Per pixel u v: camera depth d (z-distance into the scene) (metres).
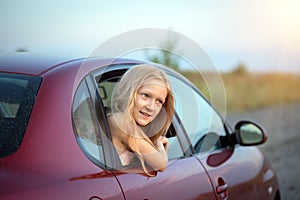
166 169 3.29
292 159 9.88
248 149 4.49
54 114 2.85
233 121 14.30
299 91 21.22
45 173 2.59
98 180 2.78
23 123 2.75
